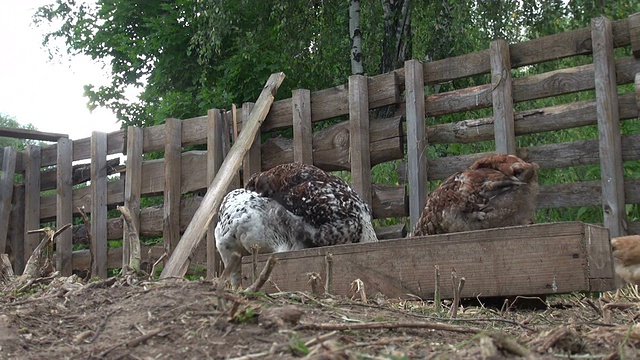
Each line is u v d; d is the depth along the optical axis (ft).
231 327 3.64
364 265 6.55
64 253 14.56
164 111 19.62
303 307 4.45
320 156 11.39
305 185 7.83
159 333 3.67
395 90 10.64
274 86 12.23
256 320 3.70
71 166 14.83
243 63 18.39
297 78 18.17
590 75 9.11
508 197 6.63
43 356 3.53
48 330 3.99
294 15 17.31
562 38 9.37
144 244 13.62
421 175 10.09
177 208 12.79
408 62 10.32
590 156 9.16
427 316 4.69
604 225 8.61
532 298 5.94
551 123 9.37
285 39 17.53
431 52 16.96
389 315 4.57
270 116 12.16
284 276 7.00
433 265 6.19
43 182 15.74
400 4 16.61
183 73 20.75
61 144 14.90
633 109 8.89
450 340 3.87
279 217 7.82
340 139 11.18
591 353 3.45
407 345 3.65
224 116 12.45
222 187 10.85
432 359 3.30
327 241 7.73
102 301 4.43
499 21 15.69
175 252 10.19
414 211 10.03
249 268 7.30
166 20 20.59
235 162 11.22
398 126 10.51
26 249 15.47
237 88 18.70
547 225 5.70
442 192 7.03
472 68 10.02
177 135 12.97
